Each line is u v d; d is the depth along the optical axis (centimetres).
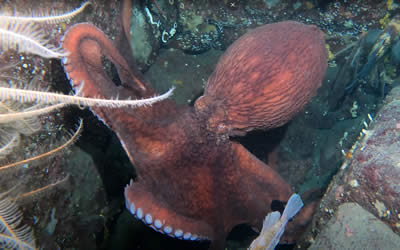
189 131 255
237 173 269
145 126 245
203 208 248
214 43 478
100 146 347
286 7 396
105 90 233
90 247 313
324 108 529
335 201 228
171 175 244
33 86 202
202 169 252
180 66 465
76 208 297
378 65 516
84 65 225
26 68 208
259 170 289
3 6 185
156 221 221
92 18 271
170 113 269
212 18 423
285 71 233
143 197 225
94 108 222
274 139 405
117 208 358
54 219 262
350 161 235
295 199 265
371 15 392
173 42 462
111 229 354
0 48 184
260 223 281
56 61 232
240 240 394
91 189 321
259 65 234
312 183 499
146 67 430
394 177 190
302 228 291
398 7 386
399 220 184
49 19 180
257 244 241
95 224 320
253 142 376
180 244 339
